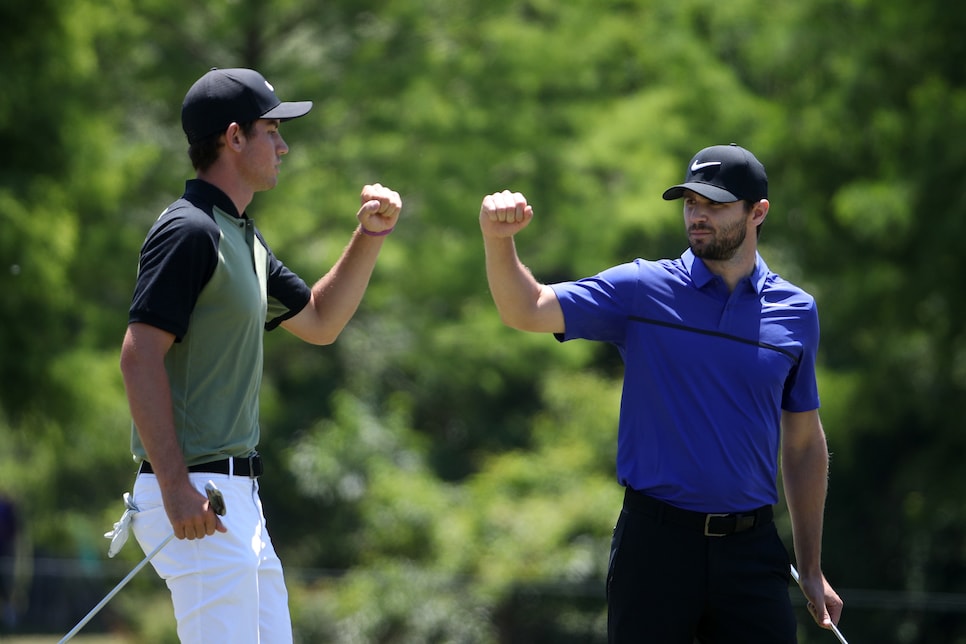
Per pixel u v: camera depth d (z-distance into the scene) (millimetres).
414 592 48625
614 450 56125
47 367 39969
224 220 12930
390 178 50000
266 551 13195
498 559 49719
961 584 52438
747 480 13711
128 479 54719
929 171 44719
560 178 52719
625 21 58156
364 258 14828
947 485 50062
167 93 48875
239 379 12945
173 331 12266
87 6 41312
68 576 53375
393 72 48438
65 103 40281
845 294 48875
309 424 60000
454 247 51688
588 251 52906
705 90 56438
